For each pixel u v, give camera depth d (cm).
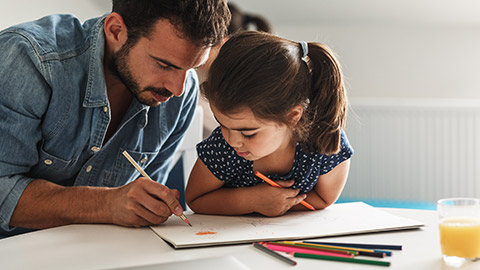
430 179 345
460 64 350
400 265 70
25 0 215
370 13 340
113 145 124
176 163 170
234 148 99
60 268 71
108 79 118
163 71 106
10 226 105
